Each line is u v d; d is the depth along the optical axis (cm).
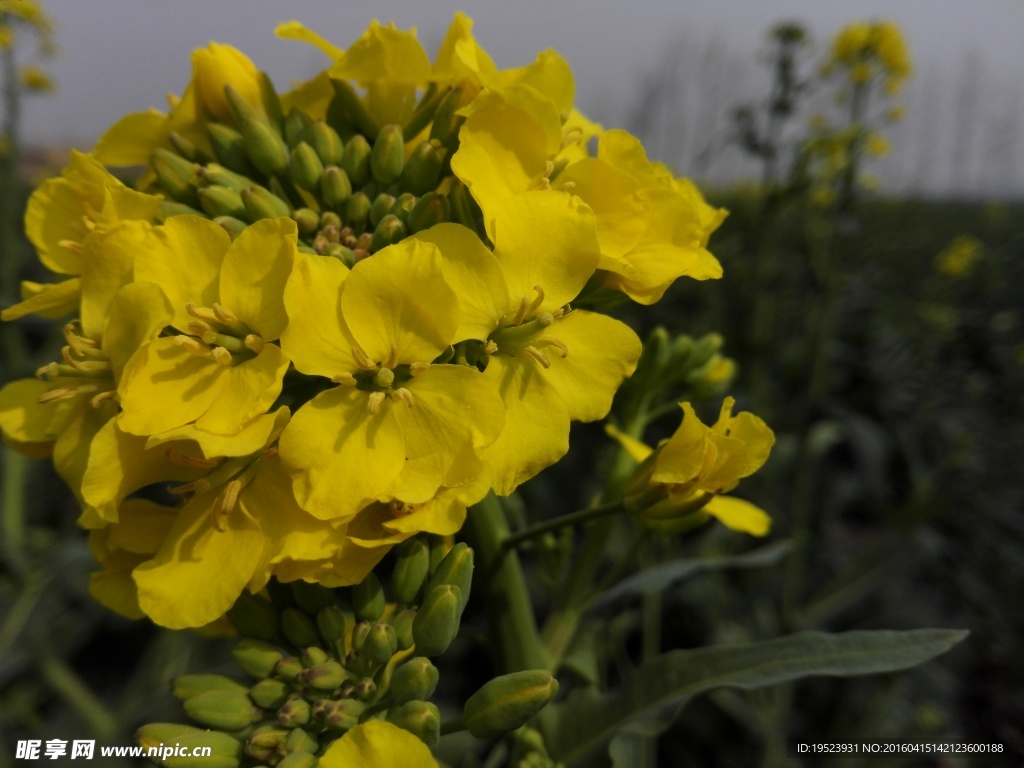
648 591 9
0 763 12
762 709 14
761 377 20
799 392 23
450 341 5
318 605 6
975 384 30
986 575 20
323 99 7
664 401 16
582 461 18
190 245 5
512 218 5
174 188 6
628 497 6
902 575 19
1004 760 15
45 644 12
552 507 17
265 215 6
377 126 7
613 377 6
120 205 6
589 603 8
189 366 5
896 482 24
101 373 5
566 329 6
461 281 5
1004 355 34
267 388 5
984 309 41
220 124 7
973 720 17
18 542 13
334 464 5
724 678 6
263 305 5
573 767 7
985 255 53
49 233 7
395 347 5
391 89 7
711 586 16
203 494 5
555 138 6
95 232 5
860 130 17
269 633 6
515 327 5
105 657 15
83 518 5
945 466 22
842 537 21
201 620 5
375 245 6
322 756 5
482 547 7
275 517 5
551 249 5
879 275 40
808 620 16
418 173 6
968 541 21
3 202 18
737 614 17
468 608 15
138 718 12
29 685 13
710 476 6
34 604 13
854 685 15
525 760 7
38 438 6
